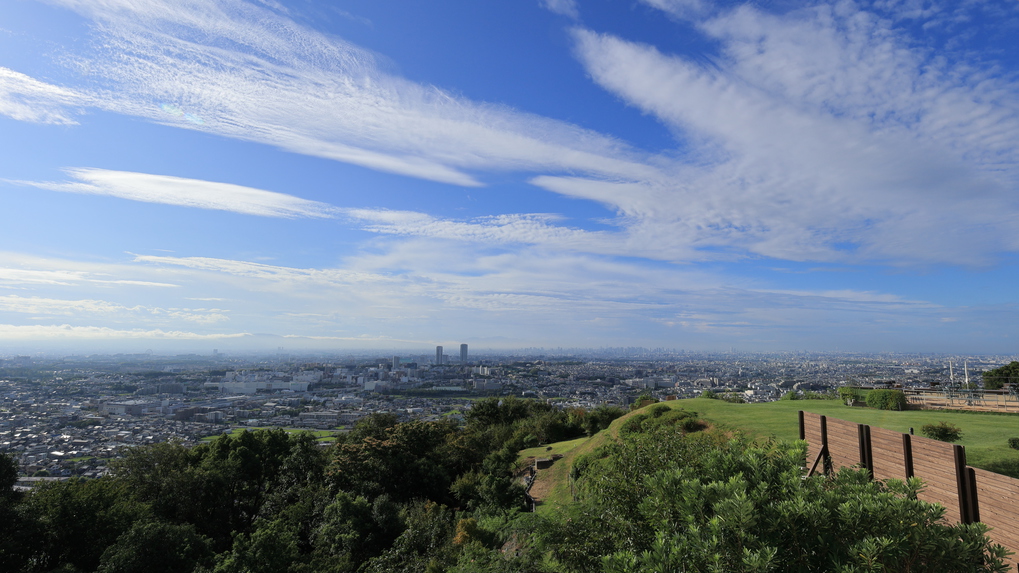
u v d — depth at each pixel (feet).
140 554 69.05
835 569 19.40
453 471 129.80
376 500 88.89
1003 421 67.21
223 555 69.05
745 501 21.08
